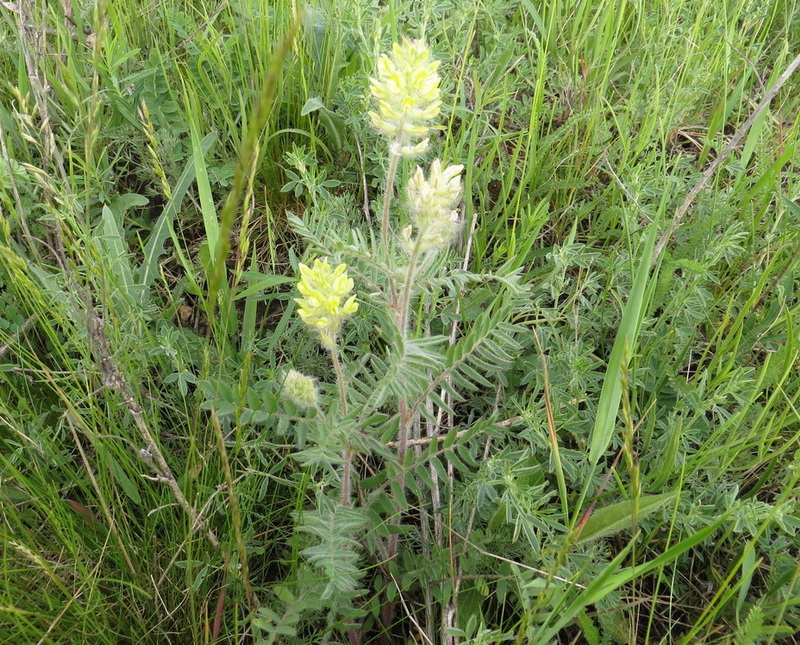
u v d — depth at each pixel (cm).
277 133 44
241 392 26
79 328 35
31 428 34
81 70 46
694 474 36
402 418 32
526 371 41
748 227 45
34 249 35
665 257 42
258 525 36
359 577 33
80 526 33
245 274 38
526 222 43
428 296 41
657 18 54
